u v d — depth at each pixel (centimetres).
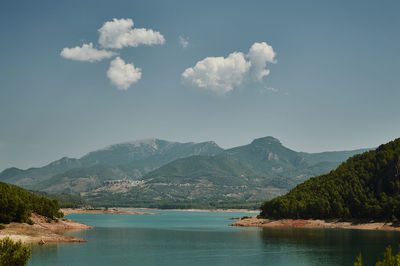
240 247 17788
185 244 19125
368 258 14375
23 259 7075
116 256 15100
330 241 19125
